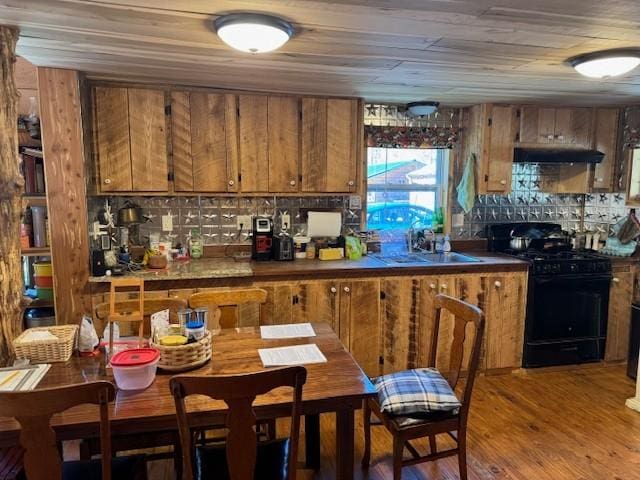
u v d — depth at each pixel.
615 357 3.81
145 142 3.11
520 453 2.56
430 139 3.87
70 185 2.80
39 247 3.06
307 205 3.78
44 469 1.34
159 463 2.49
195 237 3.58
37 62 2.54
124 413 1.49
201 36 2.06
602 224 4.20
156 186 3.16
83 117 2.86
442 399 2.10
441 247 3.93
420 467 2.44
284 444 1.80
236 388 1.37
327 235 3.75
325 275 3.21
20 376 1.75
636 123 3.78
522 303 3.58
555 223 4.27
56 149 2.75
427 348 3.43
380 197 3.99
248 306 3.12
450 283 3.42
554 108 3.79
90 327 1.99
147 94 3.07
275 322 3.16
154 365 1.71
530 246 3.96
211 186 3.27
